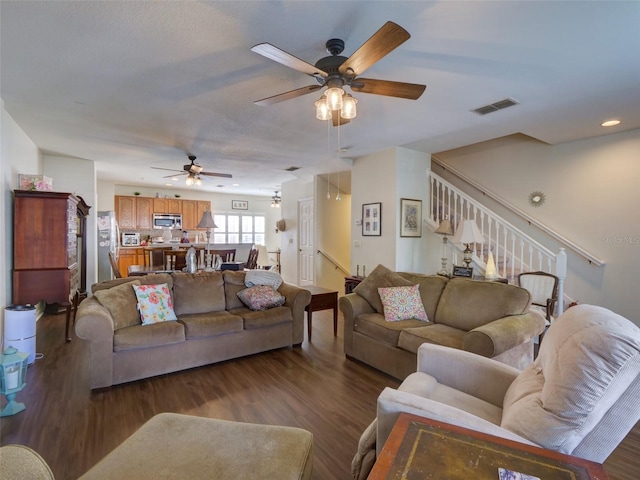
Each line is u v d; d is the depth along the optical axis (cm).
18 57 232
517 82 268
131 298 301
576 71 250
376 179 509
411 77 260
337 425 219
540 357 151
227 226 1045
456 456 98
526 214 481
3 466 69
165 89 284
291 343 367
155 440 134
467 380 178
